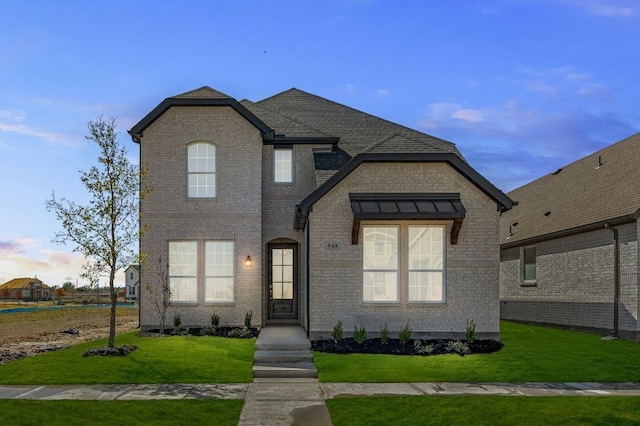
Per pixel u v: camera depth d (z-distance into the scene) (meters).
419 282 16.75
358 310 16.45
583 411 9.58
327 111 23.69
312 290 16.48
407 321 16.47
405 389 11.26
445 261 16.66
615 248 18.30
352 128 22.36
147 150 19.25
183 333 18.02
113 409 9.55
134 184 14.84
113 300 14.62
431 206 16.25
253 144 19.39
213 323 18.58
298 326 19.61
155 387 11.31
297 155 20.34
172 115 19.34
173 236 19.08
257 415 9.47
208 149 19.44
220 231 19.16
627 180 19.38
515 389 11.30
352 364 13.46
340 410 9.69
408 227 16.75
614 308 18.31
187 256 19.19
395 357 14.33
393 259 16.73
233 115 19.41
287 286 20.25
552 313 22.05
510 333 19.48
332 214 16.66
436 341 16.22
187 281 19.12
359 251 16.58
